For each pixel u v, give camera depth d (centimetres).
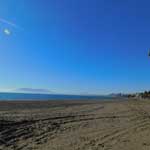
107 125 1451
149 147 873
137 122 1644
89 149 838
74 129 1261
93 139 1009
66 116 1834
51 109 2522
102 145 904
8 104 3067
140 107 3331
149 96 9362
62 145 888
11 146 841
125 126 1428
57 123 1438
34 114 1866
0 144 858
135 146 889
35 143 903
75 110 2517
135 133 1180
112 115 2088
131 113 2356
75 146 877
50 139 986
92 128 1312
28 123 1355
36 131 1141
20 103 3453
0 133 1033
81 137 1047
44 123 1397
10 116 1616
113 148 855
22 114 1817
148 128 1364
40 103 3716
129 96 14712
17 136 1004
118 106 3547
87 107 3111
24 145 865
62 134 1105
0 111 2027
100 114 2152
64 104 3731
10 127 1188
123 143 941
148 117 2009
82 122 1546
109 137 1064
